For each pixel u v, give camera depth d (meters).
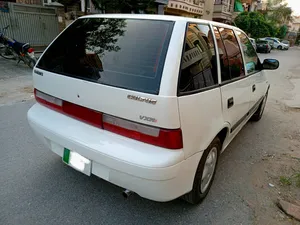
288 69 12.46
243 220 2.11
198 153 1.88
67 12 10.23
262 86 3.96
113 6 8.22
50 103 2.21
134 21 2.01
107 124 1.80
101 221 2.01
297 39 66.50
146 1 8.22
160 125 1.58
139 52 1.80
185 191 1.90
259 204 2.32
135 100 1.62
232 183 2.63
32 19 10.00
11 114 4.16
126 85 1.70
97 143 1.80
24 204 2.14
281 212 2.22
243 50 3.02
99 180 2.52
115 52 1.93
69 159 2.03
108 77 1.81
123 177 1.72
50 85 2.15
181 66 1.67
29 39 10.12
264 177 2.78
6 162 2.74
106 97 1.76
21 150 3.01
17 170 2.61
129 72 1.76
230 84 2.40
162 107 1.55
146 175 1.61
